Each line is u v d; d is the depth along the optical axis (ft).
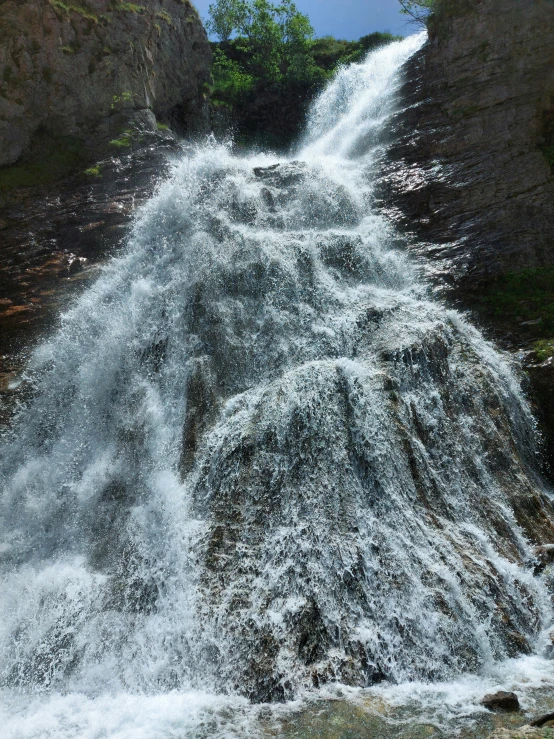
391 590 20.89
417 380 28.48
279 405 26.66
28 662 21.01
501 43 47.34
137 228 41.27
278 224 40.63
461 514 24.94
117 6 55.21
